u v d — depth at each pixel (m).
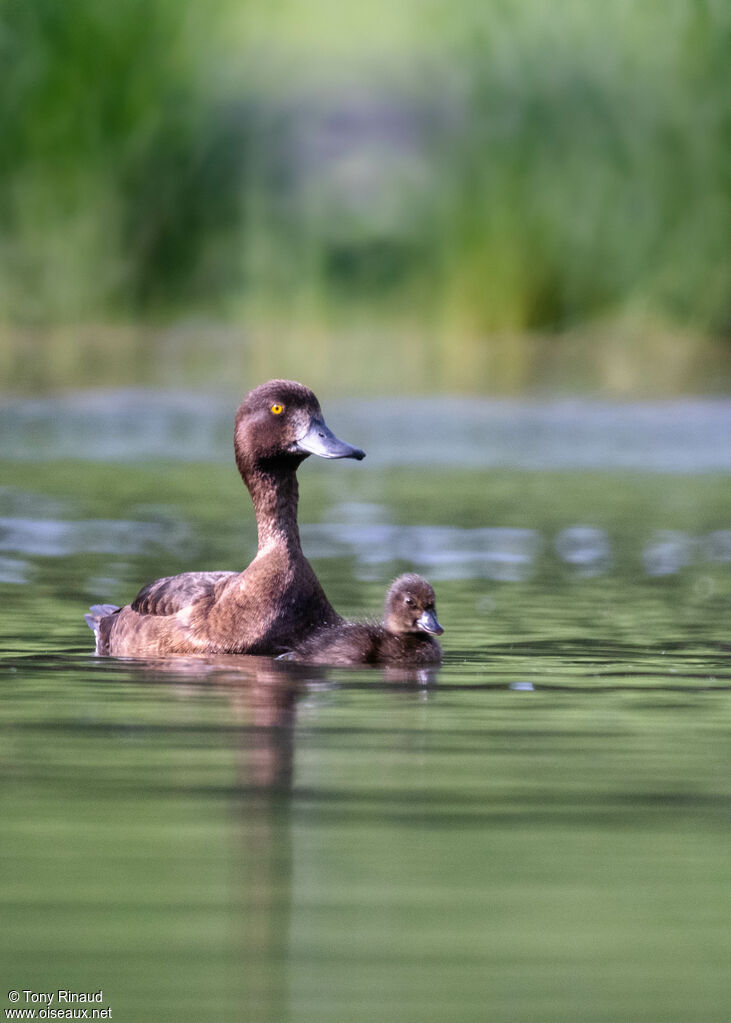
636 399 27.14
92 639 10.69
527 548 14.92
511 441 23.47
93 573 13.16
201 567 13.46
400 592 10.01
